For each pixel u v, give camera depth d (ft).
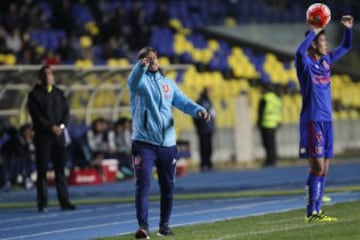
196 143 306.76
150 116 110.73
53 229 137.90
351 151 353.92
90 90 258.98
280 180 231.91
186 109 112.68
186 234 114.83
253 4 432.66
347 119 357.61
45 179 169.07
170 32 367.04
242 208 154.20
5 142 237.04
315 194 122.31
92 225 140.87
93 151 254.68
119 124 259.19
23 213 168.45
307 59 120.67
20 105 243.19
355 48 418.92
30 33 328.90
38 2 352.08
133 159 111.86
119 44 333.83
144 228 111.75
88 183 249.34
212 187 216.95
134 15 350.64
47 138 166.30
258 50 395.34
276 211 144.66
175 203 171.42
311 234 107.14
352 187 189.57
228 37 394.11
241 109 319.88
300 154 122.42
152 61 110.52
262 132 296.92
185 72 338.13
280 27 416.05
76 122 258.78
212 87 320.70
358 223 115.65
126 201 184.75
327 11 120.37
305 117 121.39
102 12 344.90
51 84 166.30
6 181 234.38
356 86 366.02
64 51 315.17
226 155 316.81
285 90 346.54
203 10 408.87
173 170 112.98
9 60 300.61
